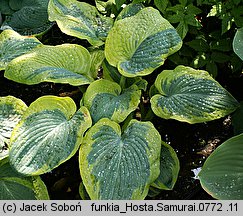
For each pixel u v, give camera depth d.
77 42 1.81
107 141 1.18
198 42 1.42
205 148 1.47
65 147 1.17
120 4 1.42
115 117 1.25
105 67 1.41
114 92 1.31
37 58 1.31
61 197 1.35
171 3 1.48
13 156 1.16
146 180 1.13
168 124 1.54
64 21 1.42
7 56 1.39
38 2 1.70
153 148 1.16
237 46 1.20
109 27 1.47
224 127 1.53
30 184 1.20
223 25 1.33
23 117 1.22
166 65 1.61
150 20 1.34
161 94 1.31
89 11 1.48
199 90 1.28
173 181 1.24
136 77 1.38
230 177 1.10
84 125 1.20
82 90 1.44
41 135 1.19
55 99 1.25
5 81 1.70
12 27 1.67
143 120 1.44
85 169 1.14
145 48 1.31
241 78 1.60
